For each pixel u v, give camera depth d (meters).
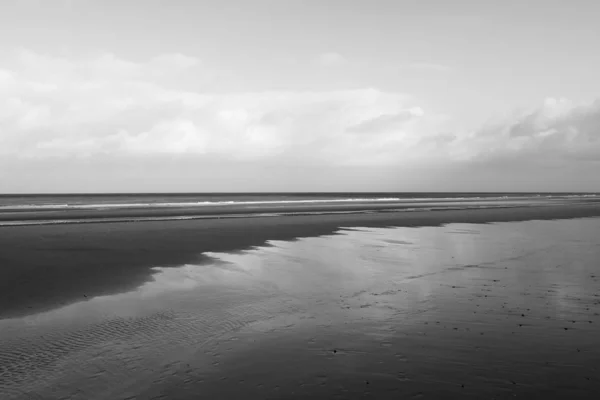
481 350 7.98
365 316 10.38
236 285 13.85
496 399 6.10
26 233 27.12
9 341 8.61
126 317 10.33
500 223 38.28
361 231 31.09
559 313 10.37
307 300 11.99
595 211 56.97
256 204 79.31
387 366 7.30
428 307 11.10
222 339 8.79
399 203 87.56
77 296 12.20
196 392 6.42
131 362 7.57
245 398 6.22
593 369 7.06
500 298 11.94
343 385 6.60
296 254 20.27
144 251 20.42
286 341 8.65
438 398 6.15
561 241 25.06
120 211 53.12
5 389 6.54
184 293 12.75
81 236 25.77
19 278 14.19
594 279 14.46
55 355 7.89
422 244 23.94
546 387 6.45
